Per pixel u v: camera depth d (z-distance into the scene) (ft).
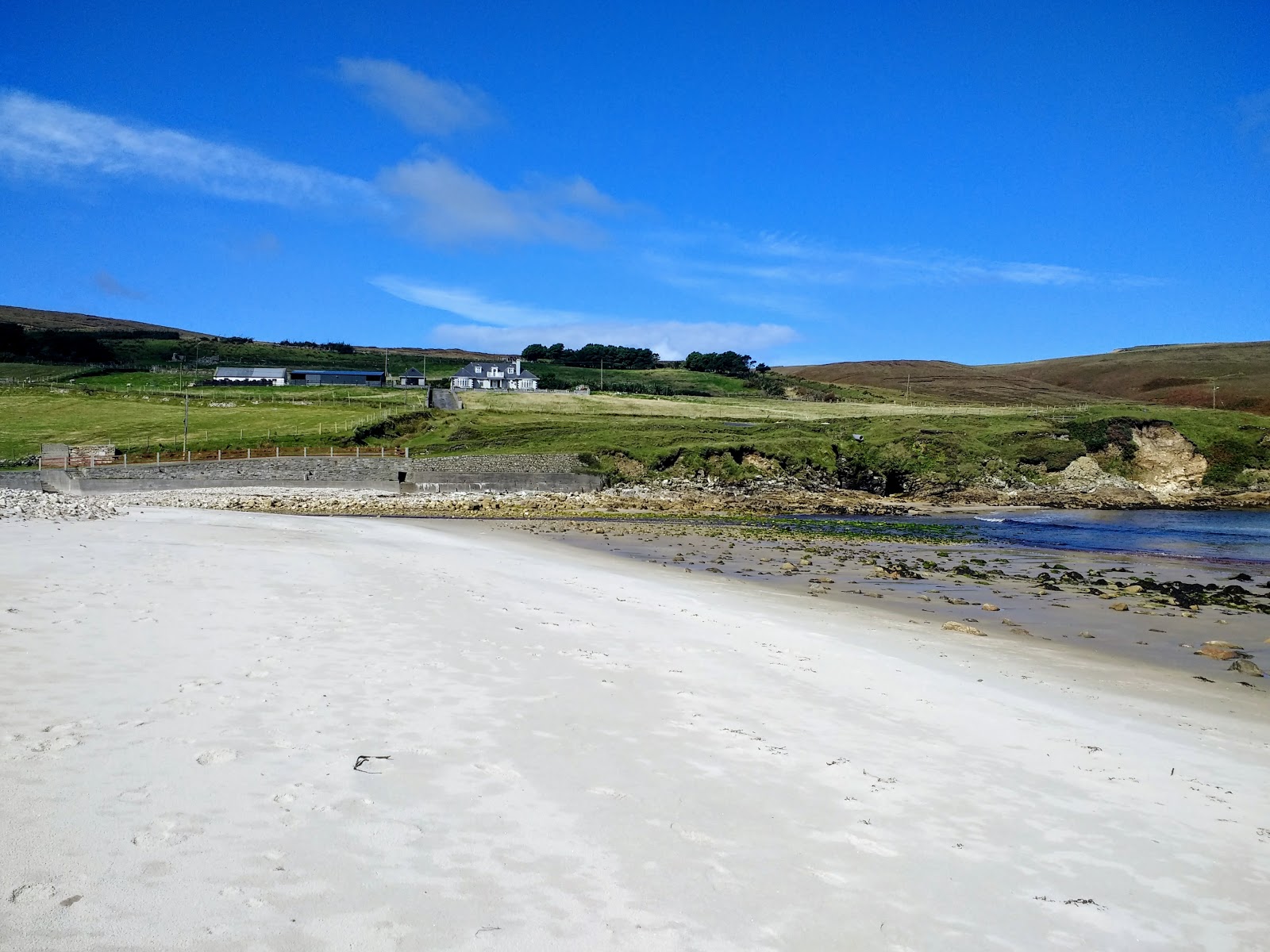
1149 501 249.34
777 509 209.26
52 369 467.93
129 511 125.49
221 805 22.97
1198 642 63.82
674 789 26.99
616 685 38.75
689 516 189.06
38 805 22.06
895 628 62.34
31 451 232.12
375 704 33.06
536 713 33.58
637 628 53.42
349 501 190.90
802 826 25.11
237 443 245.65
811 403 458.50
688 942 18.40
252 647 40.34
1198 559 124.47
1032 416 321.11
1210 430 288.30
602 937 18.29
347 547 87.71
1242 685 50.49
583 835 23.18
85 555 64.90
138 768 25.00
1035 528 177.99
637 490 229.86
